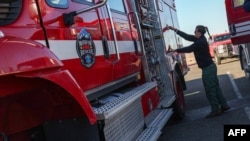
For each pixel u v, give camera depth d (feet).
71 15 10.67
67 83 8.16
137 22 18.74
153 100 17.89
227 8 27.73
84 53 11.48
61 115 9.87
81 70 11.18
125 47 16.10
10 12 8.59
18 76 7.16
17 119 8.75
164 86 23.63
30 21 9.19
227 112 24.90
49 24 9.87
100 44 12.87
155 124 16.35
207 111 26.73
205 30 25.04
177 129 22.75
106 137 10.47
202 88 40.50
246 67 33.30
